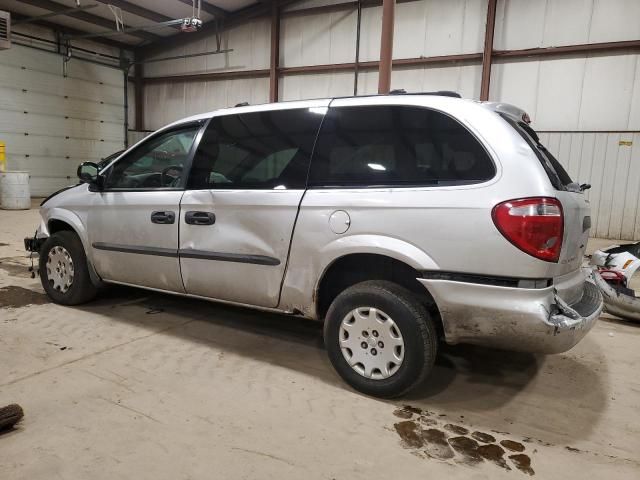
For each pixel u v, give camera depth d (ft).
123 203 10.83
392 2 24.36
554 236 6.64
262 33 41.70
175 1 38.93
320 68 38.63
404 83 35.29
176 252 10.00
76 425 6.86
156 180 10.74
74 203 11.88
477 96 32.86
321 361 9.52
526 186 6.71
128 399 7.67
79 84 45.75
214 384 8.33
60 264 12.35
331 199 8.05
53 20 42.06
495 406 7.91
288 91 40.86
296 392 8.14
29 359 9.07
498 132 7.15
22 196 34.83
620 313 12.56
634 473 6.17
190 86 47.50
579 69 29.63
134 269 10.87
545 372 9.34
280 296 8.79
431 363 7.57
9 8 39.17
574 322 6.82
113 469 5.91
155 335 10.61
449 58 33.19
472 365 9.60
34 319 11.35
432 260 7.19
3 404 7.36
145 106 51.44
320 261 8.18
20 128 41.70
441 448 6.62
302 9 39.11
